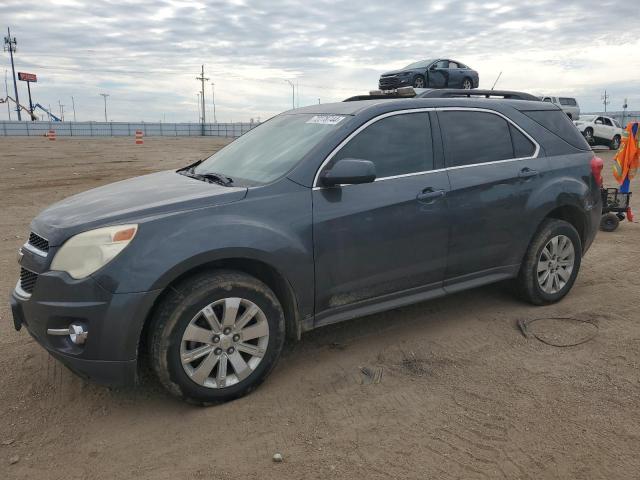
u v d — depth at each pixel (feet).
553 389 11.32
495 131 14.83
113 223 10.15
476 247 14.19
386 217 12.46
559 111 16.72
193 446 9.62
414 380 11.79
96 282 9.73
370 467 8.96
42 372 12.28
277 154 12.78
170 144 122.31
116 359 9.88
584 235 16.75
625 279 18.61
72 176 51.31
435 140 13.64
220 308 10.68
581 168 16.21
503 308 15.90
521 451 9.31
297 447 9.54
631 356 12.78
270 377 12.01
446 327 14.60
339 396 11.19
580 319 15.03
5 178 49.14
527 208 14.88
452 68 63.31
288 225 11.27
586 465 8.93
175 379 10.27
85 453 9.46
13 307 10.91
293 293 11.51
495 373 12.06
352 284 12.34
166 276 9.93
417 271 13.28
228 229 10.57
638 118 173.58
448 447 9.45
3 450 9.53
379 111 12.97
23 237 25.50
